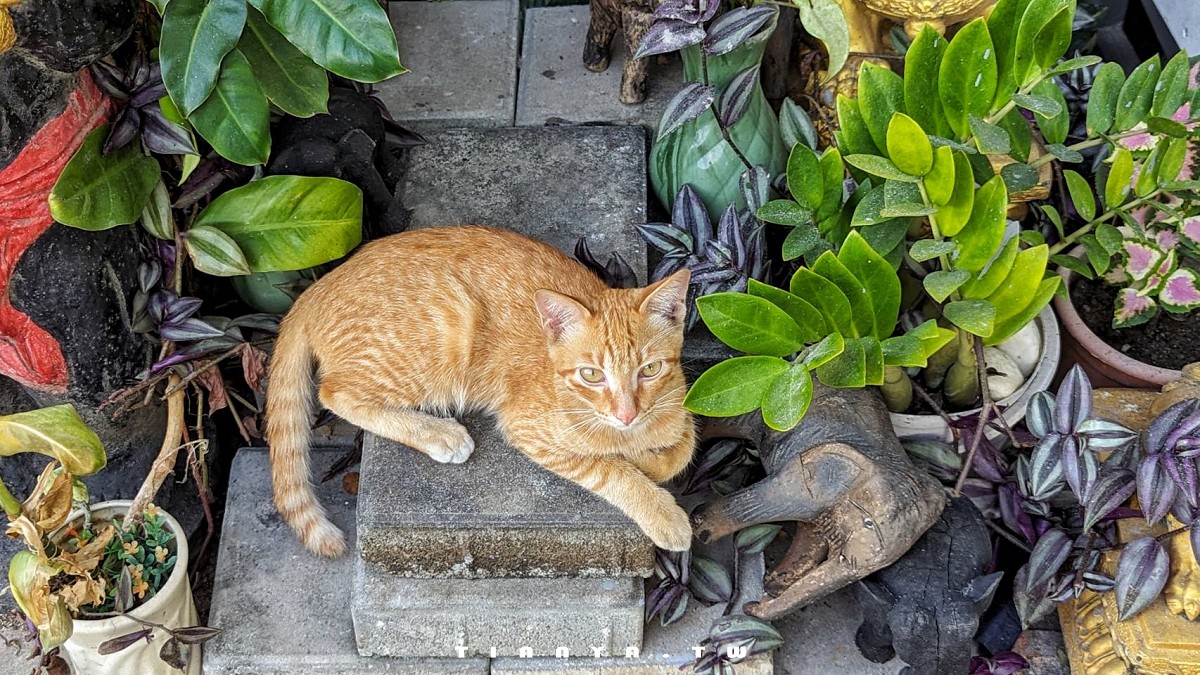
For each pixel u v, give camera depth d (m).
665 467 1.50
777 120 1.72
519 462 1.49
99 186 1.43
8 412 1.59
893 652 1.53
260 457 1.66
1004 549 1.59
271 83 1.47
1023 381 1.65
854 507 1.45
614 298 1.43
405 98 1.83
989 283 1.44
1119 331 1.70
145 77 1.46
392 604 1.48
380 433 1.50
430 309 1.49
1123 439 1.46
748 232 1.59
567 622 1.49
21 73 1.37
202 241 1.50
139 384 1.54
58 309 1.48
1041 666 1.56
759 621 1.50
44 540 1.42
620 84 1.84
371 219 1.63
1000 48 1.42
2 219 1.41
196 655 1.54
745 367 1.39
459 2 1.96
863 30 1.66
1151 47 1.95
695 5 1.46
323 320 1.52
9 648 1.56
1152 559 1.44
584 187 1.72
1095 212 1.59
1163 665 1.45
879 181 1.49
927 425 1.61
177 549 1.50
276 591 1.56
